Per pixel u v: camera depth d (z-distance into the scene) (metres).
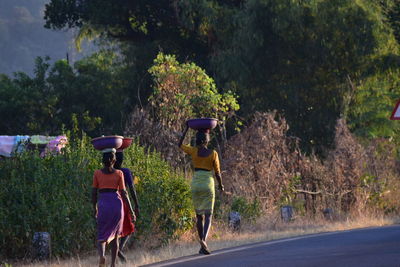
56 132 162.12
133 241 42.91
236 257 33.38
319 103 113.75
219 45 122.12
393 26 121.94
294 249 34.97
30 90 161.50
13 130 160.62
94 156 45.19
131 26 151.12
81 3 151.75
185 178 54.88
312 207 65.44
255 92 114.50
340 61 111.69
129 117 62.81
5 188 39.59
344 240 38.28
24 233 38.81
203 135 37.19
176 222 45.53
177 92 64.00
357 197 66.50
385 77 112.25
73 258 39.22
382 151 76.31
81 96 163.50
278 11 109.69
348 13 109.62
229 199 58.25
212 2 119.06
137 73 143.00
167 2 138.12
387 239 37.22
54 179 40.88
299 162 66.62
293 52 114.06
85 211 40.66
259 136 62.47
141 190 44.09
